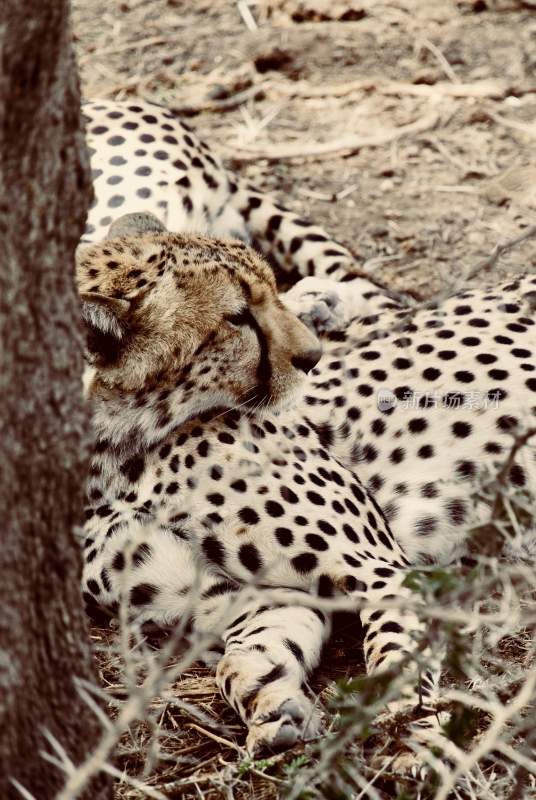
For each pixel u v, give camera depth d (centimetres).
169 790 587
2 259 440
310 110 1336
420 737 584
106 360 727
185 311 746
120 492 759
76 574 491
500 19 1454
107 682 699
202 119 1334
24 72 438
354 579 727
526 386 832
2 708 457
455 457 821
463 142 1268
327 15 1473
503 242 1117
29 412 459
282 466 768
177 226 1114
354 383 862
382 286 1085
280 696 631
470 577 525
